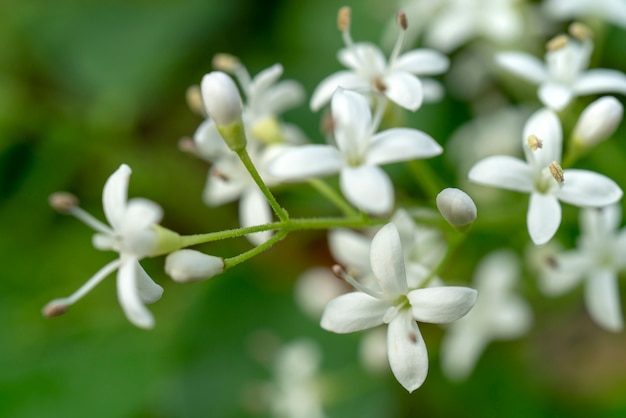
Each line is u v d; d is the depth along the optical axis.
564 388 0.13
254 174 0.10
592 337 0.14
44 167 0.14
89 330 0.14
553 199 0.10
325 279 0.13
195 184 0.14
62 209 0.10
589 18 0.12
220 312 0.13
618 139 0.13
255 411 0.13
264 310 0.13
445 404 0.13
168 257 0.09
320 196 0.13
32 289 0.14
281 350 0.13
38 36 0.14
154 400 0.13
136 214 0.10
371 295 0.10
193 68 0.14
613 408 0.13
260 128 0.11
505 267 0.12
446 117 0.13
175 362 0.13
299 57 0.14
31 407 0.13
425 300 0.09
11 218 0.14
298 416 0.13
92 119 0.14
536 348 0.13
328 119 0.11
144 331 0.14
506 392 0.13
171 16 0.14
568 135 0.12
